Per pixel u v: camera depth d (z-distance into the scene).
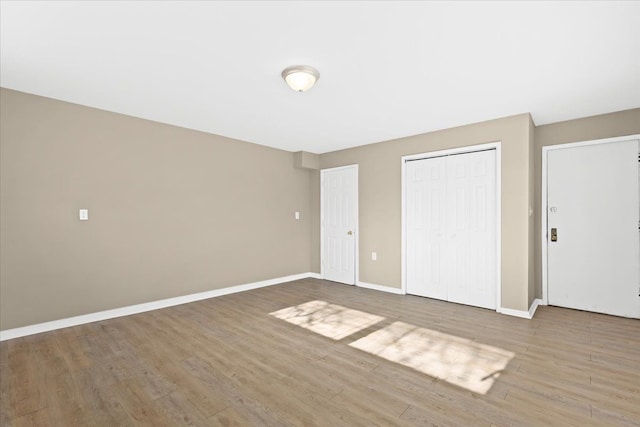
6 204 2.92
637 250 3.50
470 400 1.95
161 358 2.52
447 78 2.72
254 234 5.04
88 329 3.17
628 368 2.35
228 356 2.56
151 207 3.87
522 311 3.56
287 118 3.81
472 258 3.99
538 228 4.09
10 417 1.79
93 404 1.92
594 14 1.85
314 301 4.23
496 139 3.78
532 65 2.49
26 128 3.02
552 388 2.08
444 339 2.91
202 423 1.74
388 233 4.80
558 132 3.96
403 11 1.84
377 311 3.77
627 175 3.55
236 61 2.44
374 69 2.56
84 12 1.84
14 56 2.35
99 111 3.48
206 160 4.43
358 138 4.73
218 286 4.54
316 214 5.90
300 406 1.89
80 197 3.34
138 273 3.75
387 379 2.20
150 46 2.22
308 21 1.94
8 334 2.90
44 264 3.11
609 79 2.73
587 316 3.59
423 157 4.43
